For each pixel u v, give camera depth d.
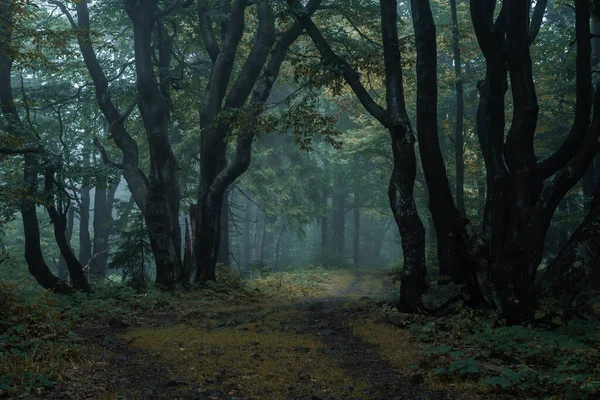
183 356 7.73
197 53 28.53
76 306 12.95
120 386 6.32
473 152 27.30
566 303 9.62
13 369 6.28
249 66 17.58
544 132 24.22
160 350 8.11
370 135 29.41
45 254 37.94
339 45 21.17
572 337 8.48
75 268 16.47
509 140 10.39
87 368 6.96
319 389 6.29
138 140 26.66
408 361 7.50
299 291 20.56
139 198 17.56
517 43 10.27
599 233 9.69
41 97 20.48
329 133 12.61
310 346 8.45
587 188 21.38
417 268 11.34
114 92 19.78
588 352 6.96
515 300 9.71
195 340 8.77
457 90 20.95
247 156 17.31
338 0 20.23
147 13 17.59
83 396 5.82
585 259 9.66
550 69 22.27
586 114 10.40
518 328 8.65
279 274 27.78
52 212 16.28
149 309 13.24
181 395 5.99
